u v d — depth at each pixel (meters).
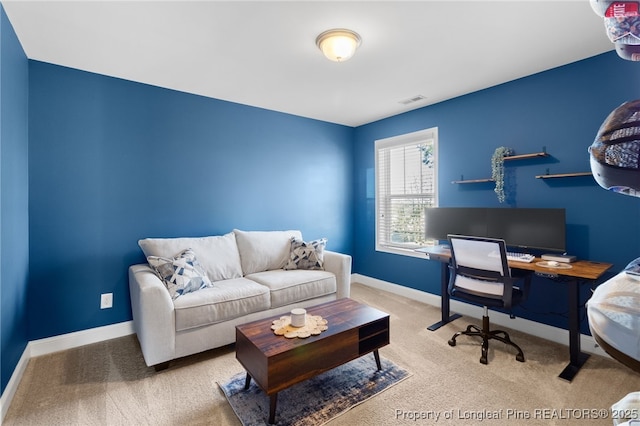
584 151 2.52
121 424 1.71
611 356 0.33
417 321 3.12
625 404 0.47
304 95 3.31
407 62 2.57
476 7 1.86
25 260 2.33
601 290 0.36
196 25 2.03
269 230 3.82
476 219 3.02
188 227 3.21
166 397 1.94
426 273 3.73
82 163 2.65
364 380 2.09
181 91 3.16
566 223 2.62
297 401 1.88
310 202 4.20
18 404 1.87
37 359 2.39
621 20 0.37
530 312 2.83
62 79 2.57
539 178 2.76
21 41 2.19
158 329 2.17
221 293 2.51
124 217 2.85
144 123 2.95
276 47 2.31
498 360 2.35
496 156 2.93
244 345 1.91
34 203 2.46
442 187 3.52
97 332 2.71
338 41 2.12
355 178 4.64
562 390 1.98
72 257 2.62
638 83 2.27
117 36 2.15
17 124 2.13
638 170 0.34
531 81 2.81
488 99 3.11
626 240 2.35
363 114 4.02
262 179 3.75
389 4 1.84
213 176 3.37
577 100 2.55
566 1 1.81
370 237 4.45
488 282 2.40
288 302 2.89
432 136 3.63
